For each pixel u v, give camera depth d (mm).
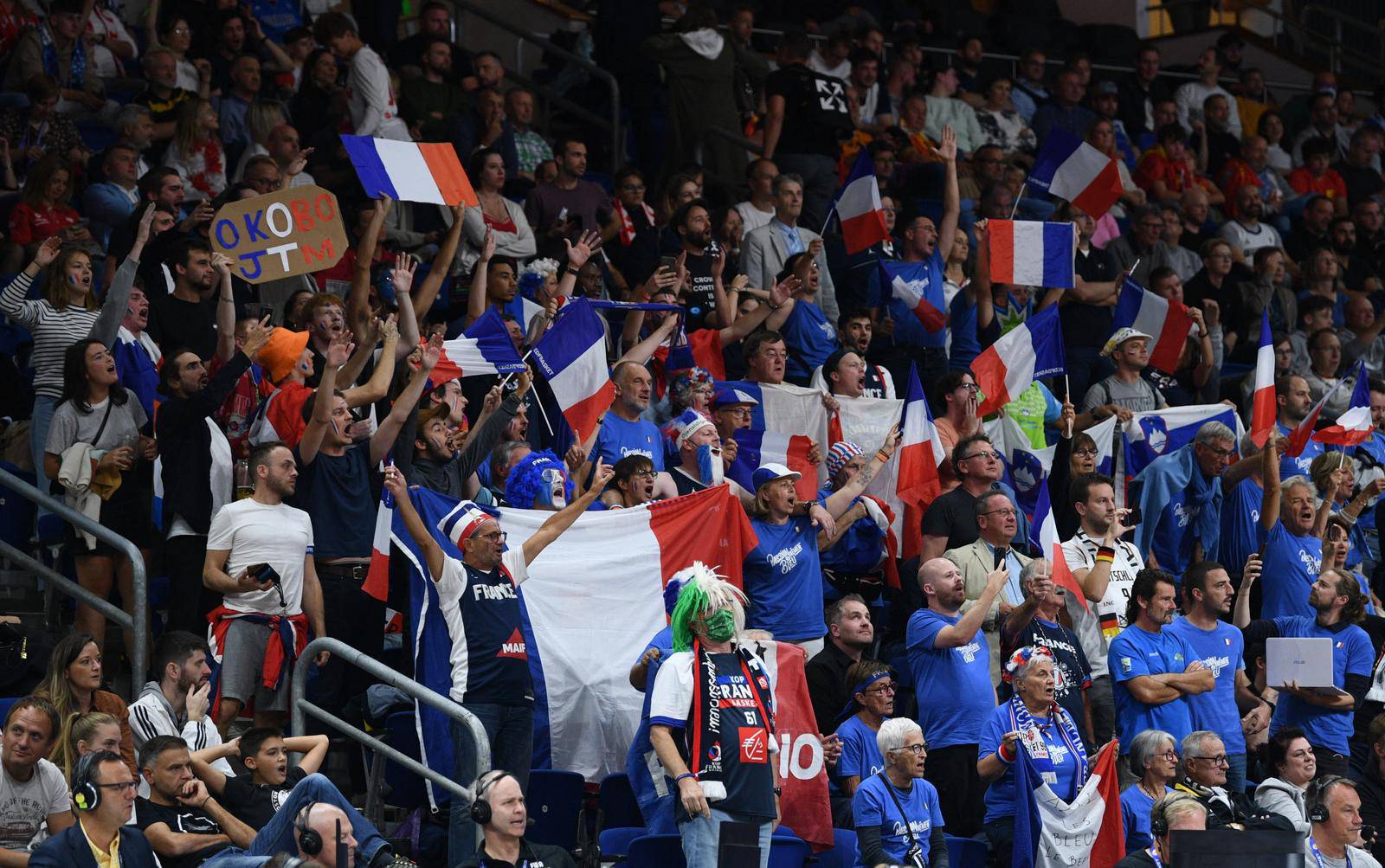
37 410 35500
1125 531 41125
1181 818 30016
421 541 30031
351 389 33500
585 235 41312
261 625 30734
